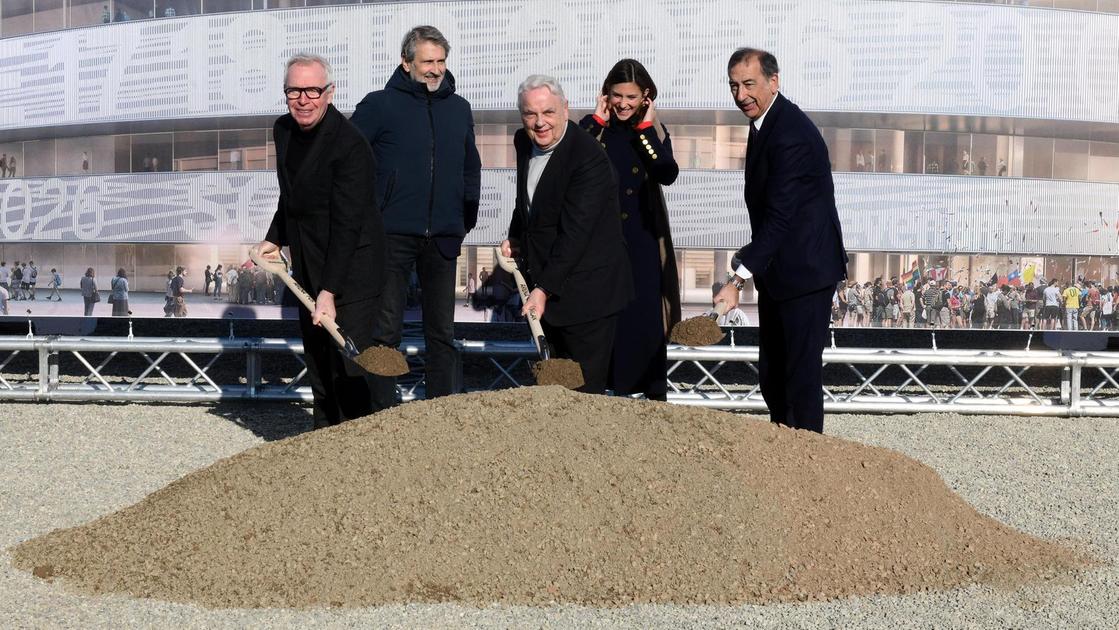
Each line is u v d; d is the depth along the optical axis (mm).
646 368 6254
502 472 4129
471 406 4473
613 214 5660
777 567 3865
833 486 4270
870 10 7023
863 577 3908
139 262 7570
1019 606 3719
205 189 7434
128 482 5602
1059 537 4703
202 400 7781
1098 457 6543
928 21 7051
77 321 7777
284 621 3461
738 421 4531
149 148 7539
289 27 7344
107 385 7824
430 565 3771
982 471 6113
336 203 5449
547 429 4340
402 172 6199
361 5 7246
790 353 5598
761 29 7031
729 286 5441
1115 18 7246
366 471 4152
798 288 5523
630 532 3924
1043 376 9633
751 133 5641
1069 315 7293
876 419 7734
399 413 4473
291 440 4516
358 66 7285
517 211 5742
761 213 5633
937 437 7098
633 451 4254
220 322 10906
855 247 7168
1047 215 7258
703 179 7191
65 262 7695
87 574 3883
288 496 4078
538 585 3719
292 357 10180
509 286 7414
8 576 3930
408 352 7352
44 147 7738
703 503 4051
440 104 6309
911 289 7219
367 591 3668
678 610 3602
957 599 3779
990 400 7820
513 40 7164
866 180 7113
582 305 5551
